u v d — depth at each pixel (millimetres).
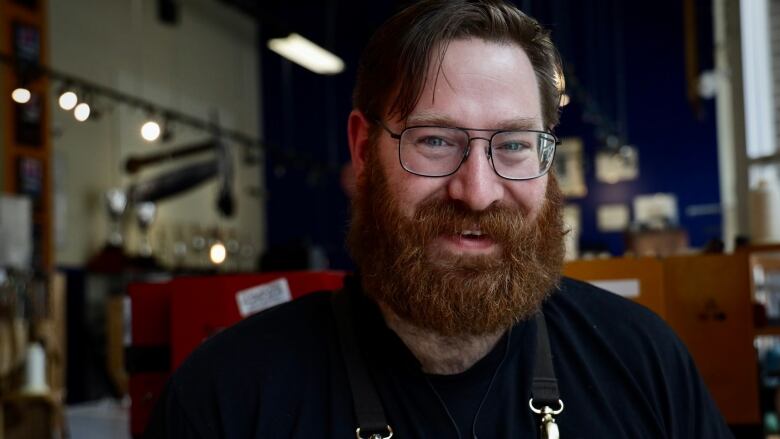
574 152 10453
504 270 962
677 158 10055
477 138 968
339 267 11305
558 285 1108
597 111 8438
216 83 10703
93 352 7793
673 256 1783
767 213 2146
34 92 7184
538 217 1010
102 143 8477
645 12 10281
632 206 10203
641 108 10242
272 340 1082
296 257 2088
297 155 9109
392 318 1013
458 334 963
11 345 4145
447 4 1013
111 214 8352
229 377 1054
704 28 8305
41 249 7168
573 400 1042
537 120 1010
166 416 1062
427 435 991
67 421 6441
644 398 1058
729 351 1736
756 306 1818
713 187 9883
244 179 11273
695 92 7129
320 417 1025
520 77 1007
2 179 6895
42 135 7305
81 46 8273
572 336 1094
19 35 7082
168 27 9719
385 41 1038
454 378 1005
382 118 1030
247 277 1684
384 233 999
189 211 9844
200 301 1698
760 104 5531
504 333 1026
